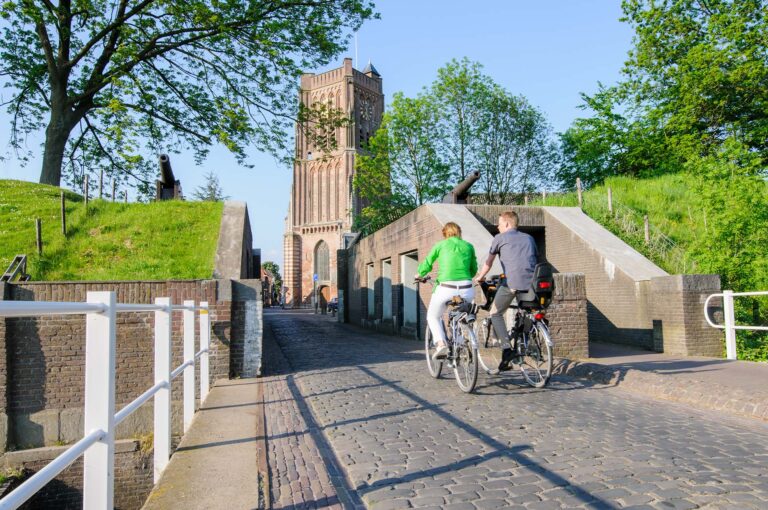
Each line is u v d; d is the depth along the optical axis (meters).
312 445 4.23
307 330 19.78
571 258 13.42
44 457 8.02
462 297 6.19
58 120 21.66
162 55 22.47
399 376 7.61
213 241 12.30
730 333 8.62
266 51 21.25
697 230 15.40
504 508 2.79
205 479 3.29
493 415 4.98
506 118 29.48
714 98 24.59
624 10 27.17
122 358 8.37
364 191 28.98
